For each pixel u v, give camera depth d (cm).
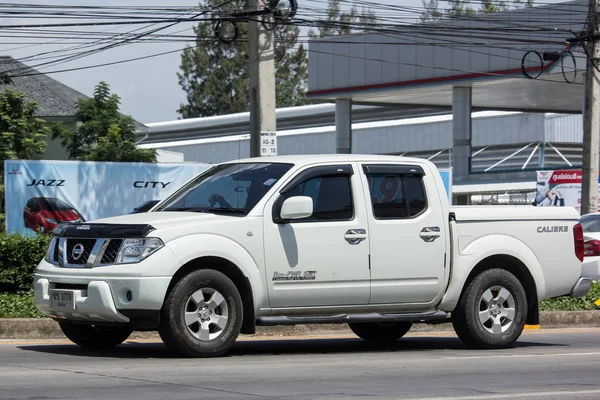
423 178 1395
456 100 4781
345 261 1314
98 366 1160
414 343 1565
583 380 1130
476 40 4603
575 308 2034
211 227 1233
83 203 3275
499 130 6438
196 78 10850
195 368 1149
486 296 1423
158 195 3378
